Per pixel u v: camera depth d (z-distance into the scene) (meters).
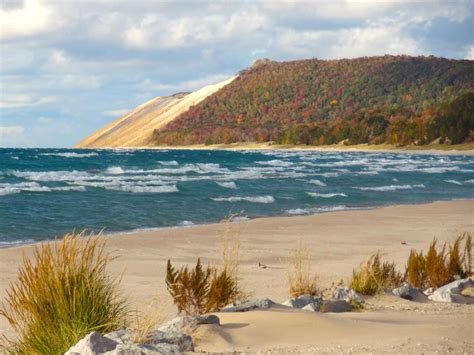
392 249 16.62
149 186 37.53
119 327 5.50
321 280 11.41
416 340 5.16
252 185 40.72
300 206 29.27
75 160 79.94
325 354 4.66
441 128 172.38
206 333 5.20
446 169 67.12
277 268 13.16
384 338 5.26
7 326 7.45
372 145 196.62
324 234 19.53
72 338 5.18
